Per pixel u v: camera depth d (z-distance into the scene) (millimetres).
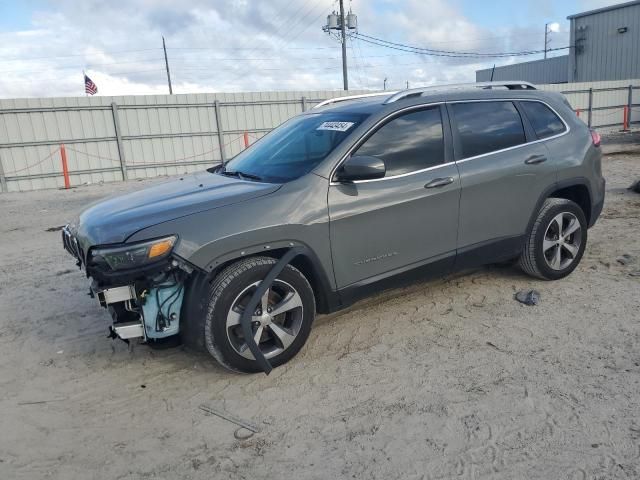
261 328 3508
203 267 3258
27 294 5613
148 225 3260
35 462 2824
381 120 3947
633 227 6750
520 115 4672
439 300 4688
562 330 3971
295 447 2836
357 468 2643
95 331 4523
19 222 10711
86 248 3432
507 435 2811
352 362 3697
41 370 3865
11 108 18109
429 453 2717
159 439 2979
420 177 4004
